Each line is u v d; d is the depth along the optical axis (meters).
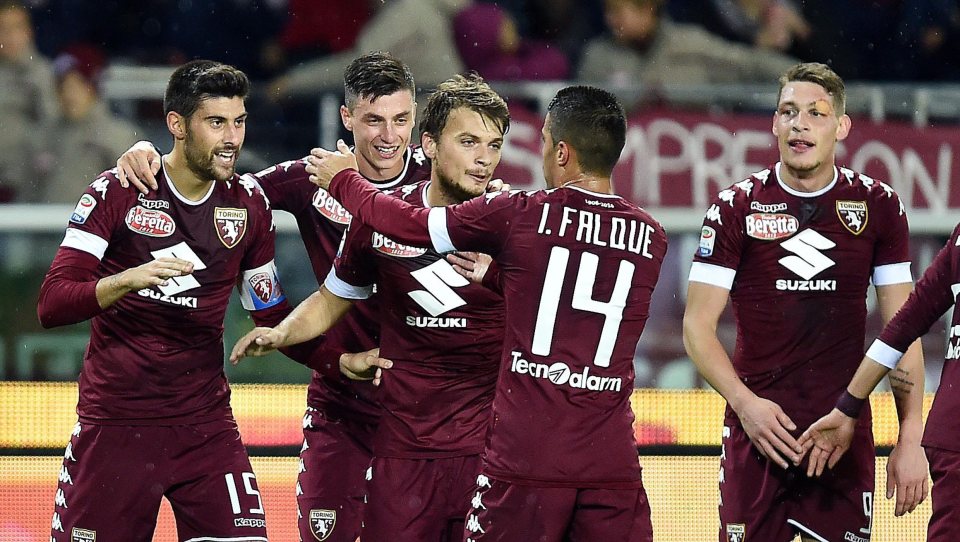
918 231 27.72
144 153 15.56
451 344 15.24
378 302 16.09
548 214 13.74
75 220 15.20
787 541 16.39
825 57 34.22
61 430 22.05
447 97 14.69
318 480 17.44
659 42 31.58
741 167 27.92
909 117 28.41
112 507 15.51
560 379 13.55
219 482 15.66
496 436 13.80
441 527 15.48
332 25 33.06
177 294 15.39
